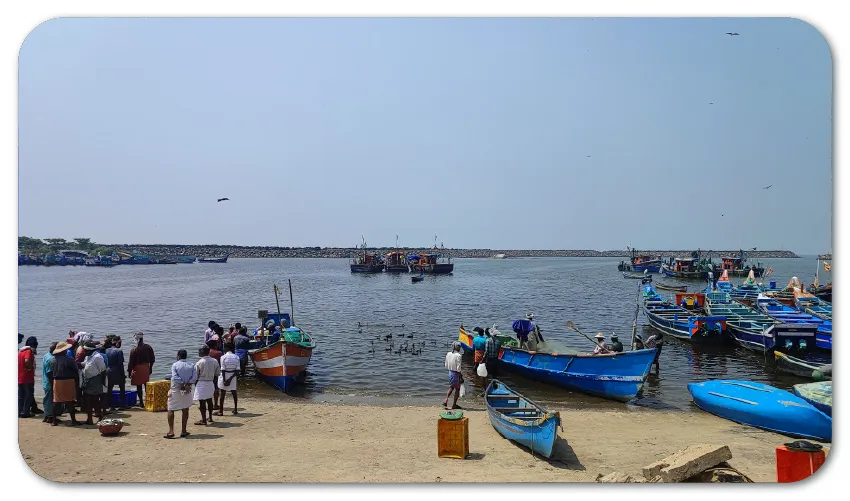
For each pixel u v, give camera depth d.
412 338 34.56
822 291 49.09
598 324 42.84
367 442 13.85
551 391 21.06
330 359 27.94
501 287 87.00
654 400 19.94
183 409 13.90
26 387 15.27
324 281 104.69
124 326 42.25
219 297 68.94
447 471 11.62
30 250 166.38
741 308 35.66
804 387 16.20
